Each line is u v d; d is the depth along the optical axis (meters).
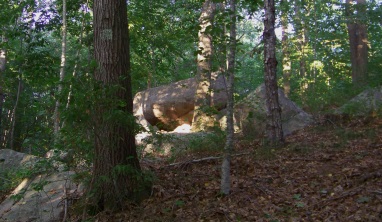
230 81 6.42
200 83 12.51
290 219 5.11
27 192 7.47
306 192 5.91
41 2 13.98
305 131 10.30
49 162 5.89
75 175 6.38
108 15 6.21
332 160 7.28
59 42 20.08
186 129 13.30
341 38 17.30
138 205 6.15
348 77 17.73
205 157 8.48
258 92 11.45
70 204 6.67
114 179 5.77
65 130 5.38
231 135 6.34
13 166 9.07
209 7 12.40
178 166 7.89
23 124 18.98
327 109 12.30
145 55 15.30
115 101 5.31
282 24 17.00
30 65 11.74
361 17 14.18
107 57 6.14
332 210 5.12
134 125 5.71
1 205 7.46
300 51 17.77
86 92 5.06
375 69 15.01
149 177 6.26
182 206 6.04
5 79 14.86
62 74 11.41
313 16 16.64
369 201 5.10
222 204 5.88
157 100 14.07
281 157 7.88
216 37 6.43
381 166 6.30
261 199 5.93
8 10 13.27
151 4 14.32
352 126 9.87
